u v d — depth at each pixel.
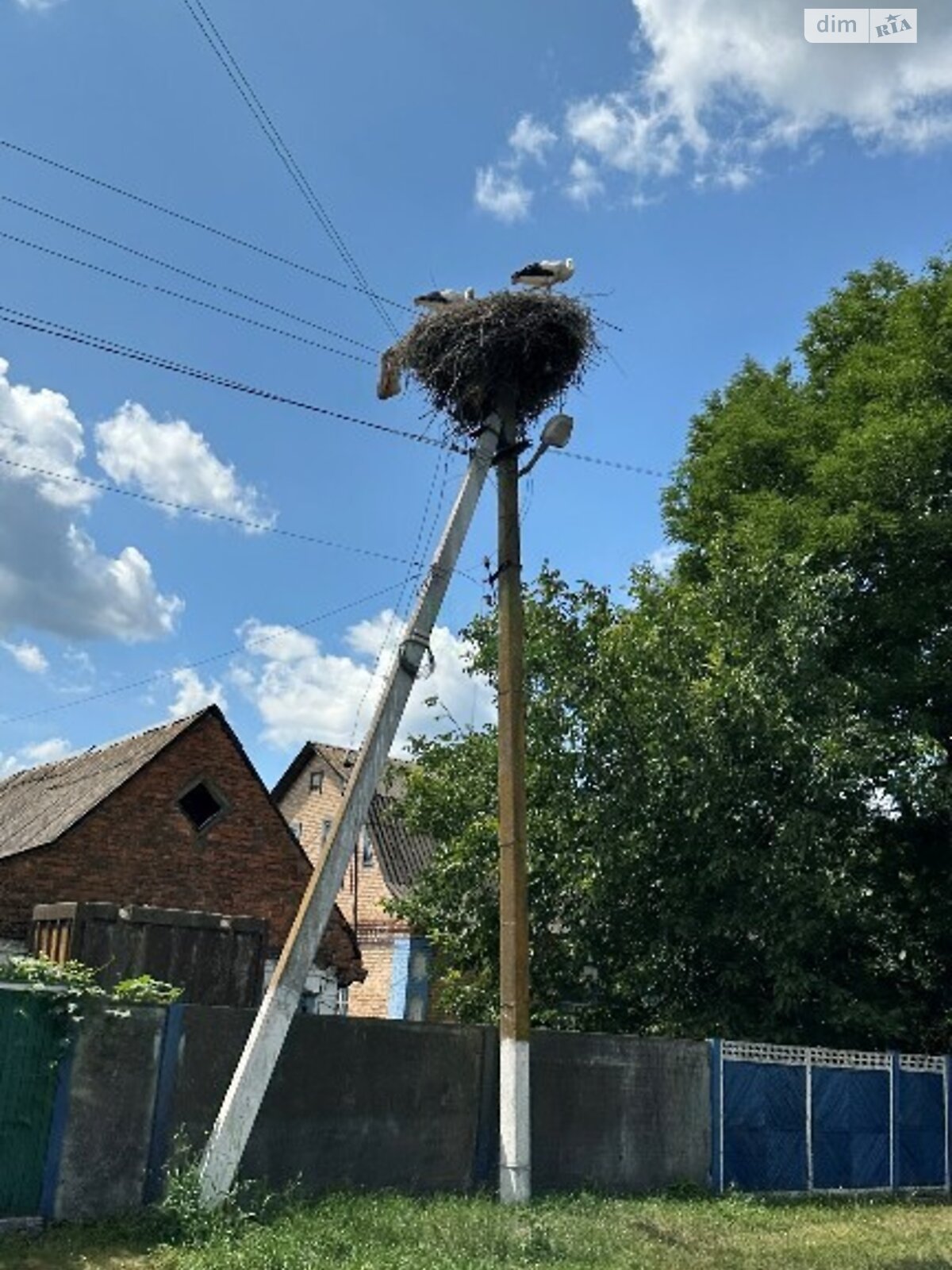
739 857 15.32
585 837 16.25
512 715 12.19
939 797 16.92
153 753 20.58
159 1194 9.31
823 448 19.61
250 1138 10.09
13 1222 8.64
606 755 16.59
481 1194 11.20
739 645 16.73
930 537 17.44
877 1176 14.91
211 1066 9.91
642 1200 12.12
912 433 17.23
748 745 15.77
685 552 21.25
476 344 12.16
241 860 20.95
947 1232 11.79
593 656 17.31
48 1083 9.05
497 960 17.62
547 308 12.28
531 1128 12.00
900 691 17.84
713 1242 10.23
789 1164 14.02
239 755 21.38
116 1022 9.42
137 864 19.98
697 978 16.33
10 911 18.59
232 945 15.86
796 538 18.17
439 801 18.75
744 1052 13.97
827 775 15.51
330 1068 10.73
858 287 21.58
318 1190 10.40
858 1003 15.77
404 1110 11.14
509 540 12.57
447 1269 8.31
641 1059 13.05
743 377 21.98
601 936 16.50
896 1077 15.48
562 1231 9.77
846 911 15.38
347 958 21.64
